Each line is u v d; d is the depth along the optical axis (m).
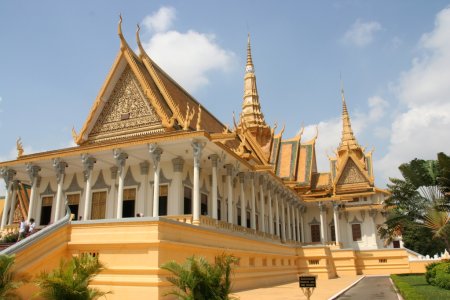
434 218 24.31
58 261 16.73
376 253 47.69
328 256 40.03
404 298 17.59
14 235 23.25
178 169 26.94
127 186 28.39
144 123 29.19
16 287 12.46
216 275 11.58
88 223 17.38
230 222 27.83
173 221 17.38
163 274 15.91
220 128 41.19
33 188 27.66
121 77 30.84
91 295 11.70
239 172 31.86
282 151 60.25
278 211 41.78
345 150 64.19
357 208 53.25
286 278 34.31
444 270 24.22
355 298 19.59
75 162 27.61
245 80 65.62
